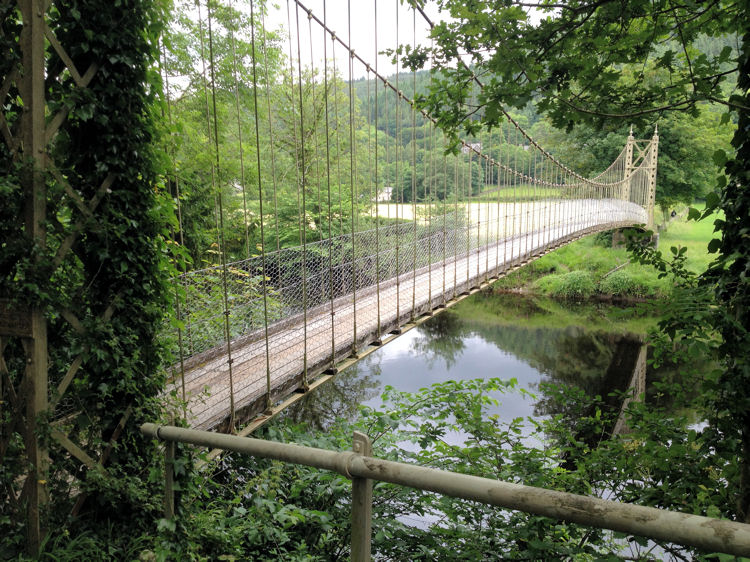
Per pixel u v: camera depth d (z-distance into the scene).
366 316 5.33
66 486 1.76
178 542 1.71
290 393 3.61
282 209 10.45
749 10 1.68
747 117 1.64
